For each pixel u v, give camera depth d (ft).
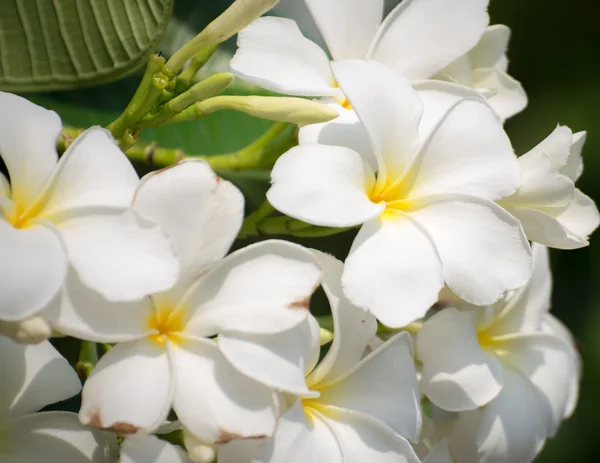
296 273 1.80
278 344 1.79
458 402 1.93
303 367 1.80
